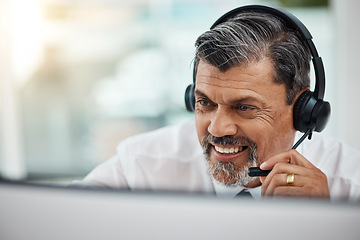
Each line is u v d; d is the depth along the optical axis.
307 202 0.45
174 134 1.32
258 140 0.92
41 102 3.53
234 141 0.92
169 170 1.26
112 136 3.64
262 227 0.45
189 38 3.40
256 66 0.86
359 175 1.20
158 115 3.62
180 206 0.46
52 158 3.55
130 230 0.47
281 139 0.95
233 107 0.90
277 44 0.87
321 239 0.44
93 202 0.48
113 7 3.48
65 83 3.60
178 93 3.53
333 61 2.75
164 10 3.40
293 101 0.92
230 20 0.92
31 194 0.50
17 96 3.40
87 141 3.64
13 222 0.50
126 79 3.61
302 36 0.90
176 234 0.46
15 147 3.44
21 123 3.47
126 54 3.56
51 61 3.52
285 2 3.21
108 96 3.65
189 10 3.33
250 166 0.95
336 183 1.20
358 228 0.43
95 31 3.54
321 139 1.27
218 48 0.85
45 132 3.56
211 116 0.93
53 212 0.49
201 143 0.98
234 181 0.97
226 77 0.86
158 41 3.49
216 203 0.46
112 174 1.26
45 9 3.38
